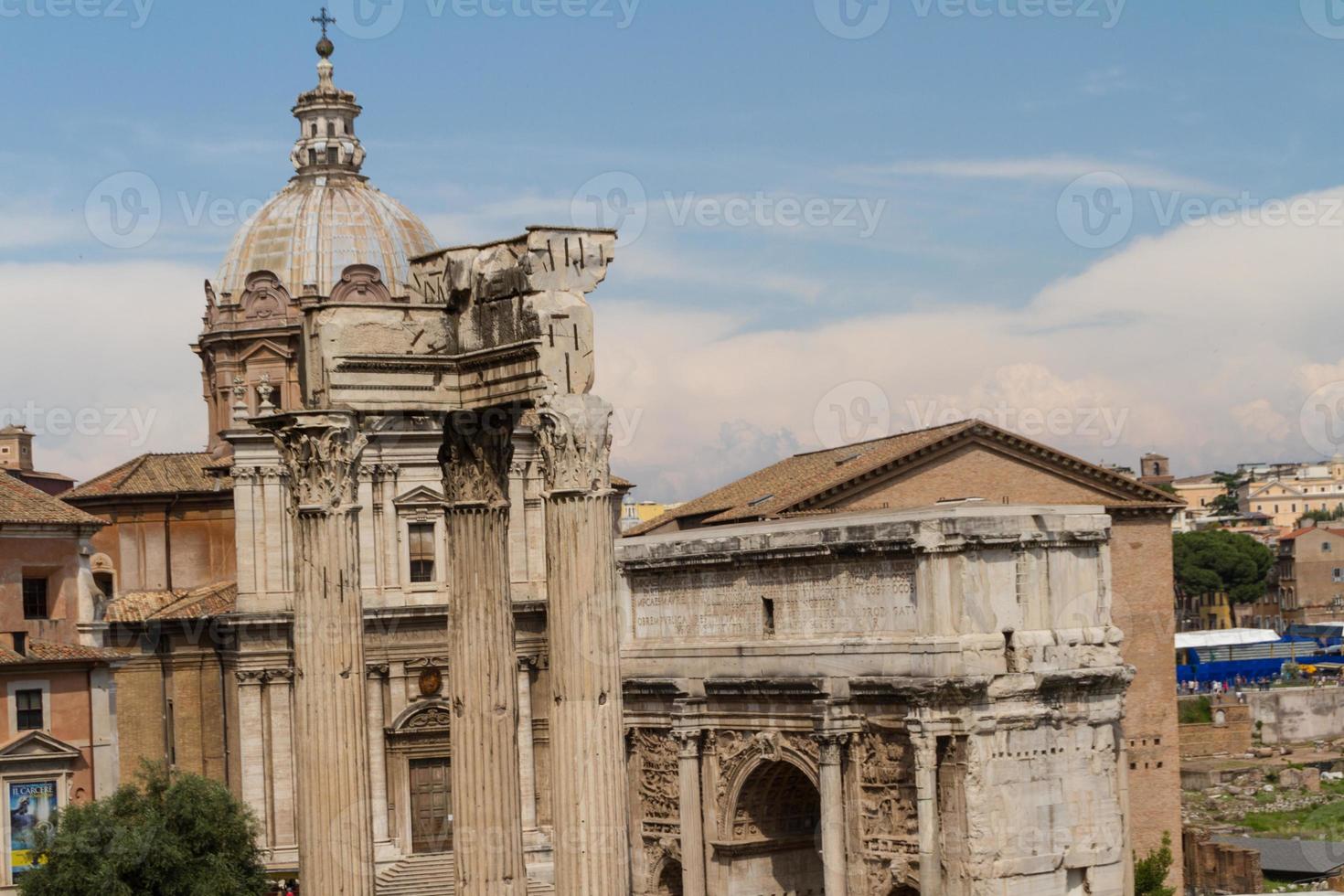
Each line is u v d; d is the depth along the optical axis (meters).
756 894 103.50
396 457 113.56
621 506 139.88
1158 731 124.88
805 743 98.38
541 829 112.50
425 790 112.88
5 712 96.00
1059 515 95.25
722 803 103.38
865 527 95.06
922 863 91.50
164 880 86.81
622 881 47.19
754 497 134.62
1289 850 125.31
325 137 130.62
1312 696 153.50
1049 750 93.75
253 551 111.56
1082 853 93.88
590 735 46.91
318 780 47.72
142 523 122.69
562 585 46.91
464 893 48.41
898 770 93.81
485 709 48.62
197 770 115.88
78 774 97.25
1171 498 127.56
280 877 109.69
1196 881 123.38
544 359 46.53
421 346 48.50
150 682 116.56
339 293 125.12
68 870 85.44
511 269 47.44
